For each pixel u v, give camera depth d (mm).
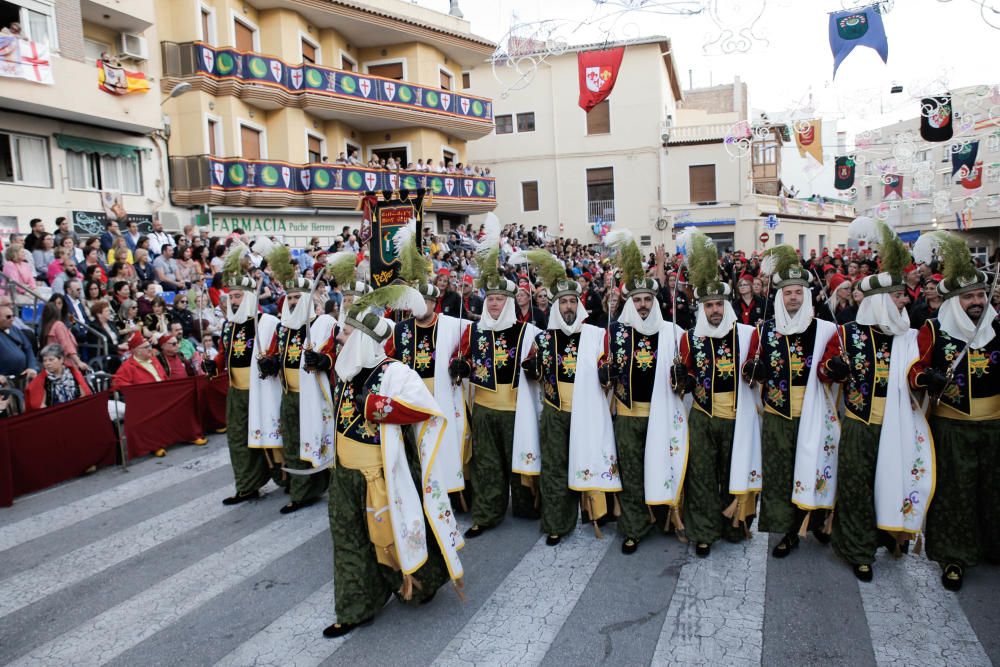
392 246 6285
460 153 27688
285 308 5883
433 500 3941
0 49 13000
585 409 4938
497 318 5281
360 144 25297
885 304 4250
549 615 4000
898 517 4219
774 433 4609
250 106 20422
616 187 29469
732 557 4695
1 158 14062
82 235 14812
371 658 3645
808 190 39094
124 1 15867
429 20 25969
